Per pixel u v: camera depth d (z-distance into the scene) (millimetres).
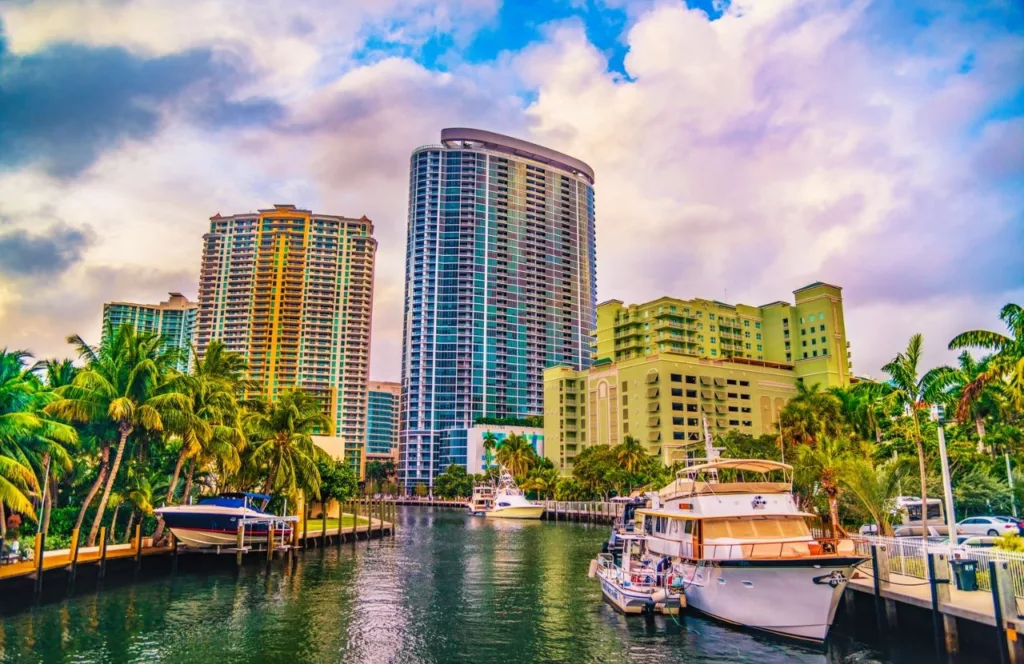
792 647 24812
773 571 25484
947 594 21312
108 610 30359
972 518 38812
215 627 27859
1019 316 32031
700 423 129500
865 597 26641
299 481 59500
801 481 45094
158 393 42469
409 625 28781
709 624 28297
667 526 33938
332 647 25172
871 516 38188
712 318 154750
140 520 43625
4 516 33844
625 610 30312
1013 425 47031
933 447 42938
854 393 69125
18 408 32219
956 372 41562
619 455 107438
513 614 31062
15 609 30219
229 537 43781
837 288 153500
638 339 154375
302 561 49281
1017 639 18125
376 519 93875
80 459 42750
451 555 55562
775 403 138625
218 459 53156
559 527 94000
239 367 59031
